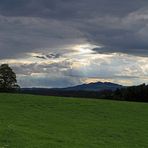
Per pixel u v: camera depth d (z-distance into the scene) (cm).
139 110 6888
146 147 3894
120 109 6875
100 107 6956
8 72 15050
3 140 3281
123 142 4056
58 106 6819
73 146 3462
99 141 3956
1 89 14975
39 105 6844
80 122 5253
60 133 4197
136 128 5012
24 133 3725
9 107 6400
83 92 13688
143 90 12456
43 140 3528
